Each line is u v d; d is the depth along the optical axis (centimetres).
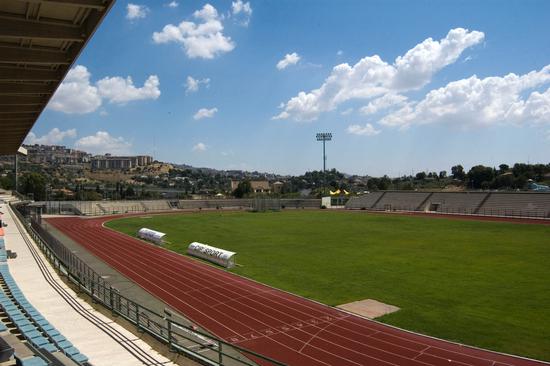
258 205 9450
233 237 5000
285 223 6550
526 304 2289
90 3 1223
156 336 1494
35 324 1473
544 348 1728
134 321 1652
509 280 2798
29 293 2030
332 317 2142
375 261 3509
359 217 7475
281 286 2748
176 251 4059
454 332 1917
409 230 5528
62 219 7138
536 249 3922
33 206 7212
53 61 1680
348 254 3847
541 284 2683
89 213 8400
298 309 2273
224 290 2658
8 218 5109
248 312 2228
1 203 7112
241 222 6756
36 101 2569
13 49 1591
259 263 3488
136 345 1419
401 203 9125
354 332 1938
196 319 2117
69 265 2673
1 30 1336
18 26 1366
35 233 3469
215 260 3484
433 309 2242
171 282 2859
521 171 14575
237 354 1692
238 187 12988
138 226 6175
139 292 2608
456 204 8194
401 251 3956
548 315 2106
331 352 1727
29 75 1909
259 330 1969
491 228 5581
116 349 1380
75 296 2008
